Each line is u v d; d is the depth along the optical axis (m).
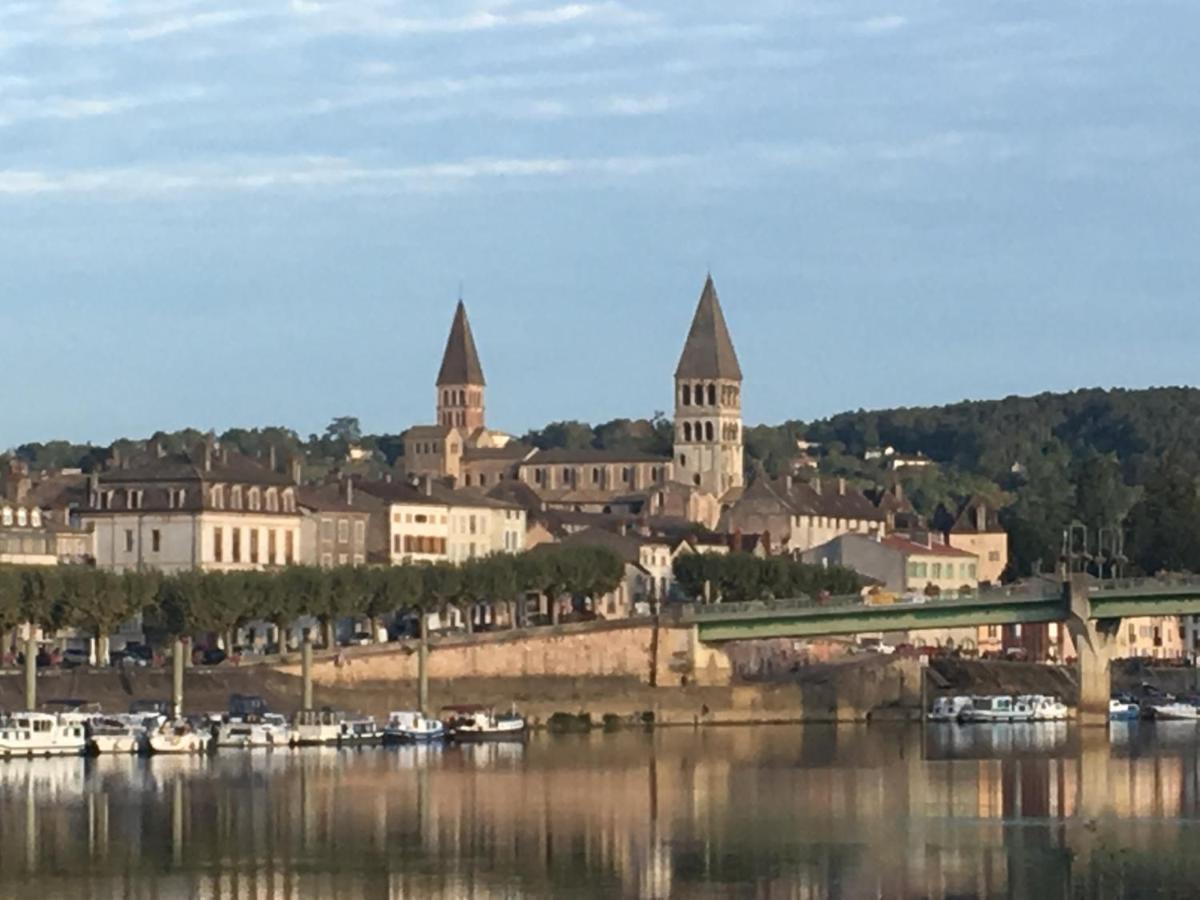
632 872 188.50
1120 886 182.25
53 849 198.88
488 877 187.00
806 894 179.88
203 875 188.00
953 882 184.25
